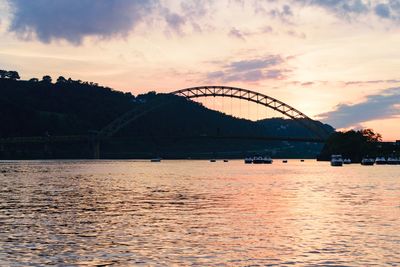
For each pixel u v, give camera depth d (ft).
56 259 94.84
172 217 147.02
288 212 159.94
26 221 137.80
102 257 96.53
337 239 113.70
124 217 146.51
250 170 584.40
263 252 101.14
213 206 176.55
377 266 91.56
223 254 99.40
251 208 170.71
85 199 200.75
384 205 182.19
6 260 93.91
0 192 234.58
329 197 214.69
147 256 97.50
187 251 101.71
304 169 635.25
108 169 578.66
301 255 98.89
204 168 654.12
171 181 337.93
